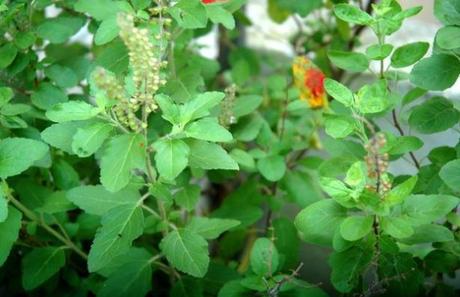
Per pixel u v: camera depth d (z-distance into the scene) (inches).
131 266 15.9
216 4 15.3
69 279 18.3
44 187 17.9
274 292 14.3
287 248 18.8
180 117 12.5
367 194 12.6
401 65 14.6
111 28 13.9
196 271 13.9
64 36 16.6
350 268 14.3
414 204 13.2
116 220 13.8
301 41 28.9
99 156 15.7
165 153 12.0
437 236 13.8
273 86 23.9
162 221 15.7
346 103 13.7
